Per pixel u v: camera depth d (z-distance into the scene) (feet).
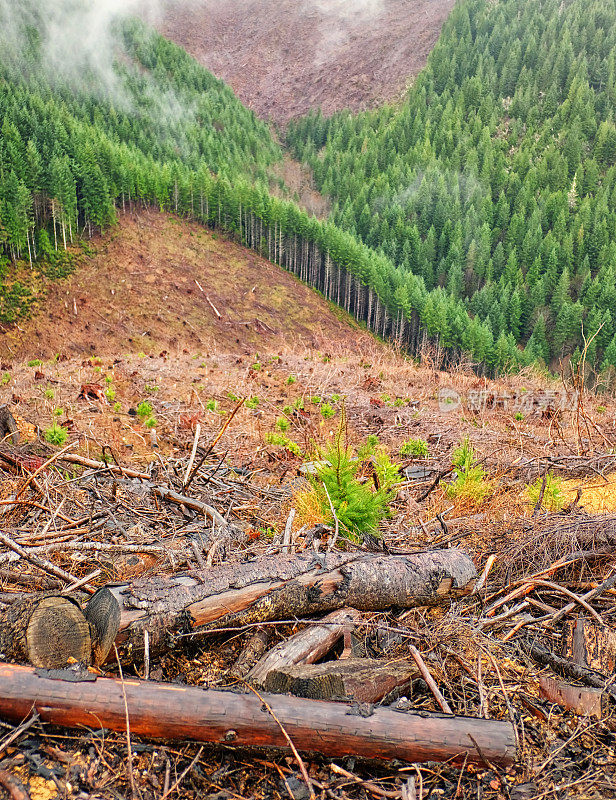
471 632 11.41
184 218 304.30
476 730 8.49
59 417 36.06
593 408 38.73
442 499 21.20
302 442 34.12
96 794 7.57
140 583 10.47
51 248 239.71
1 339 204.74
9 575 11.73
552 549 14.35
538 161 417.69
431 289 322.75
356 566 11.81
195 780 8.09
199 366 59.52
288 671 9.13
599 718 9.67
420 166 429.38
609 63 545.03
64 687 8.19
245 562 11.77
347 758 8.32
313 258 306.76
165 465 22.12
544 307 270.26
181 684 8.55
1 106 298.15
